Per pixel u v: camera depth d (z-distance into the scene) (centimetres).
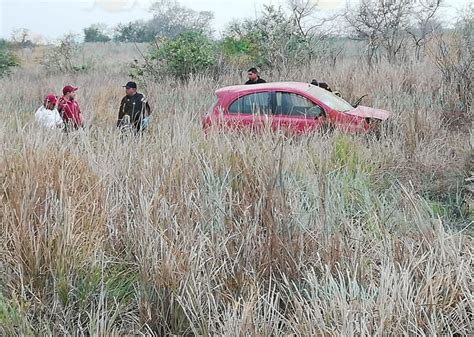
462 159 812
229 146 625
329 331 396
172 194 564
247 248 495
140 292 470
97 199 559
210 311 441
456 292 439
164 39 2130
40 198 535
